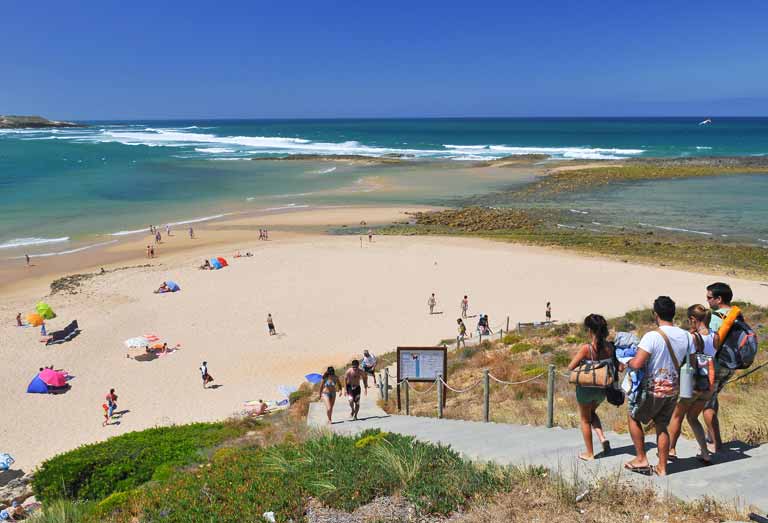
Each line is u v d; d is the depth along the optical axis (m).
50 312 27.48
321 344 25.25
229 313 28.92
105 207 55.53
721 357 5.91
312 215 52.47
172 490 6.91
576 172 76.38
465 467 6.29
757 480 5.44
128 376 22.28
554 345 19.98
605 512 5.12
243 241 43.28
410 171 80.50
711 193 60.72
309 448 7.52
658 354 5.35
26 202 57.19
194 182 70.81
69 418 18.98
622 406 10.22
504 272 35.16
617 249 39.94
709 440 6.35
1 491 13.48
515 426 9.30
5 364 23.03
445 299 30.88
